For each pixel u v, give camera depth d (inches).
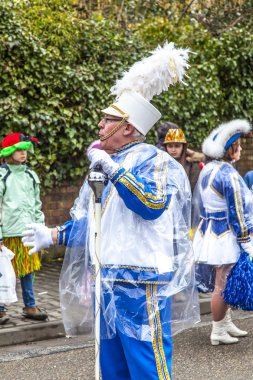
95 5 470.3
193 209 257.1
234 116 502.3
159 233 150.9
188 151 326.0
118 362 155.6
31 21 384.8
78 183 416.5
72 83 392.2
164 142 289.0
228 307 251.8
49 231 161.8
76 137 401.4
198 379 212.2
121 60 420.2
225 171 242.8
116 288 150.0
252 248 239.0
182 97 450.9
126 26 468.8
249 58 496.7
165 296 151.9
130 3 490.9
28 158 378.0
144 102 154.1
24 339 259.0
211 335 255.1
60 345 255.6
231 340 254.1
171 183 152.4
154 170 151.2
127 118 153.8
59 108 387.2
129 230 150.2
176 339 262.2
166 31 470.6
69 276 163.3
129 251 149.6
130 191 143.4
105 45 412.5
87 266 159.8
